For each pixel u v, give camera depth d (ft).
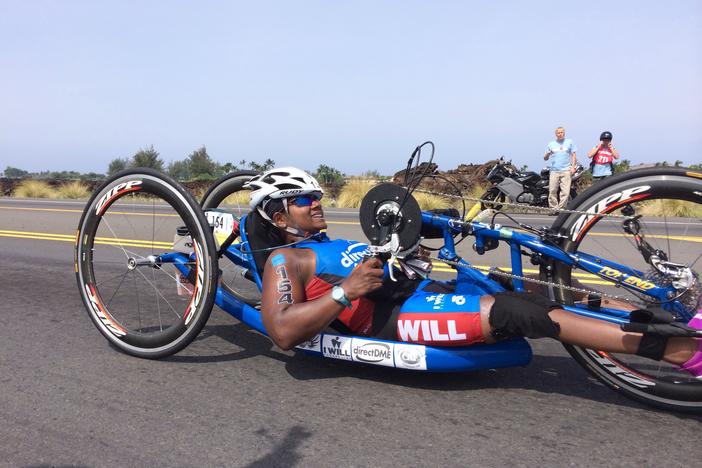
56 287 17.81
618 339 7.99
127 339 11.23
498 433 8.05
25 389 9.65
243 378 10.12
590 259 9.32
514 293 8.62
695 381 8.93
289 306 8.93
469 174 53.62
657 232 17.10
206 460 7.39
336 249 9.54
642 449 7.61
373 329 9.59
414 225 9.16
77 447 7.73
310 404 9.02
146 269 20.57
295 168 9.99
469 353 8.97
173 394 9.43
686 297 8.66
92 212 11.60
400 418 8.54
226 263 18.66
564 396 9.36
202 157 128.67
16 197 82.43
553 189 39.34
